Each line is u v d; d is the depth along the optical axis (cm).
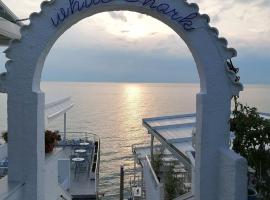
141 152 1866
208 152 626
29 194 618
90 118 9488
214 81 622
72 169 1741
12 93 611
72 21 616
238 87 625
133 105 15500
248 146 598
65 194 1052
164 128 1498
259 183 592
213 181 629
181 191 1177
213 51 620
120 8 616
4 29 992
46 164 741
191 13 613
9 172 618
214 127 625
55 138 819
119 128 7731
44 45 607
